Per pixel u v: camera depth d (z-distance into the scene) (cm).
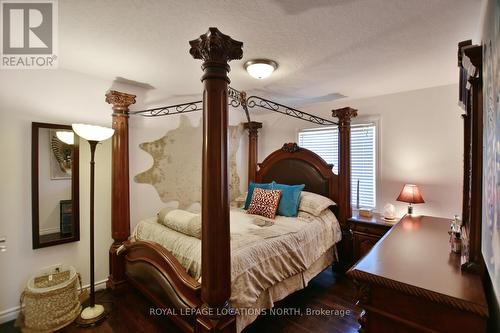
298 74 261
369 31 176
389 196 332
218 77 143
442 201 295
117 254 263
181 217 238
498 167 88
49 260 248
